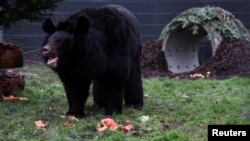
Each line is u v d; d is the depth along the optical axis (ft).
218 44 59.67
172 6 72.95
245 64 56.13
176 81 51.31
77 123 30.66
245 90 43.96
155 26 73.00
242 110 34.45
